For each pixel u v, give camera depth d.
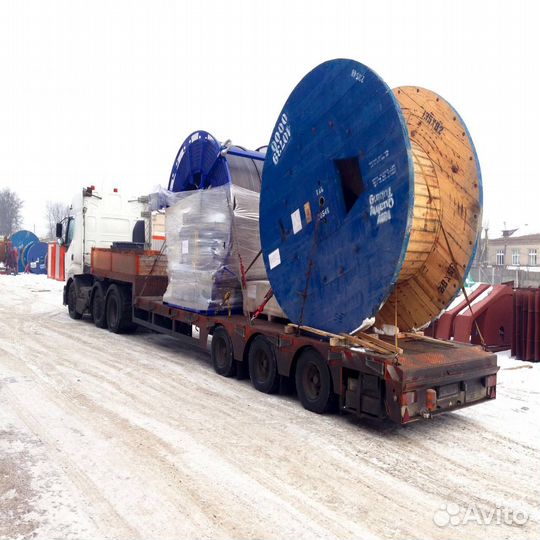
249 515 3.41
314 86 5.65
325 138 5.50
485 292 9.75
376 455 4.52
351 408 5.14
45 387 6.30
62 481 3.80
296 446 4.67
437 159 5.61
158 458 4.28
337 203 5.36
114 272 10.75
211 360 8.11
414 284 5.83
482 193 5.09
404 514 3.49
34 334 10.30
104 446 4.50
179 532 3.17
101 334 10.64
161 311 8.81
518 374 7.67
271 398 6.24
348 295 5.20
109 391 6.27
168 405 5.79
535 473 4.21
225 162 7.94
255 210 7.63
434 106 5.66
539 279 18.75
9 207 87.12
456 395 5.11
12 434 4.71
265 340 6.44
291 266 6.15
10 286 22.41
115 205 13.00
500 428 5.30
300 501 3.63
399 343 5.79
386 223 4.66
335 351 5.27
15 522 3.22
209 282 7.48
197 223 7.68
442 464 4.36
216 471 4.07
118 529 3.18
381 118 4.71
